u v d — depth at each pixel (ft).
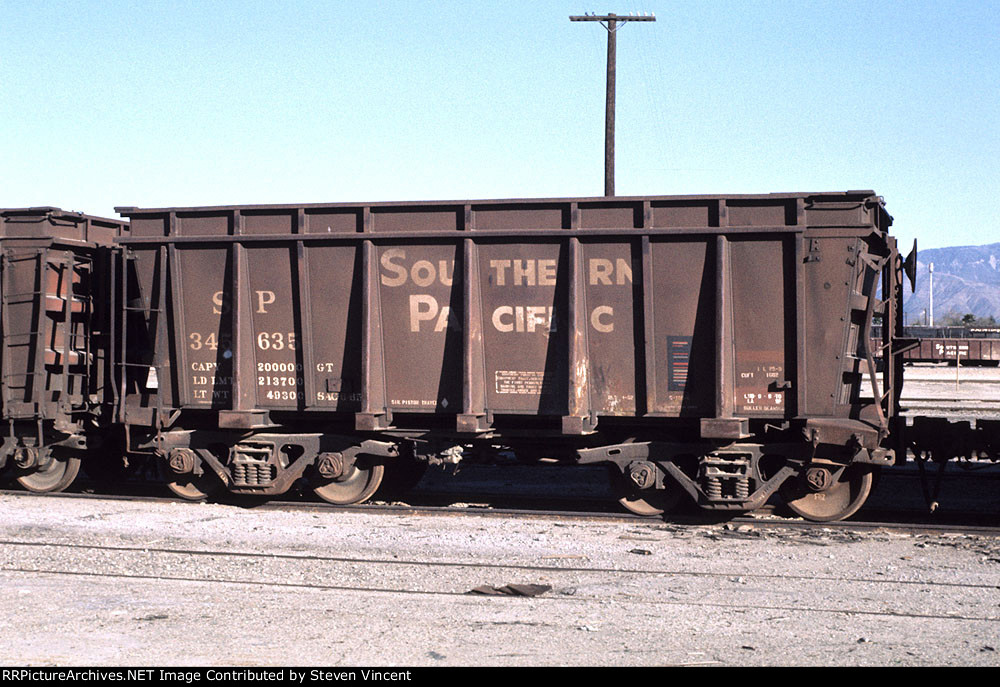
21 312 43.80
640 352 37.70
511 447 41.19
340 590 27.73
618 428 40.09
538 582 29.07
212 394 41.47
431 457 40.40
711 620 24.56
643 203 37.14
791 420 37.11
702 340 37.19
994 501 44.14
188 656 20.88
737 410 37.17
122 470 48.52
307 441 41.47
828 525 37.63
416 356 39.40
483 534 35.83
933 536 35.96
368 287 39.17
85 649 21.34
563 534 35.94
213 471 42.98
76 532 35.81
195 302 41.34
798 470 37.73
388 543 34.22
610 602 26.45
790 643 22.29
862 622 24.44
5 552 32.42
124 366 42.22
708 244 36.86
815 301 36.29
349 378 40.01
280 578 29.32
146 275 41.91
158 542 34.42
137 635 22.65
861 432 35.94
